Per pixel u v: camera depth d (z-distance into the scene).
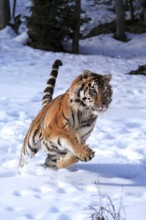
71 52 34.91
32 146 9.19
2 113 14.59
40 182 8.35
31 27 34.00
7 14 36.66
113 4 50.44
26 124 13.27
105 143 11.50
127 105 16.95
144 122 14.25
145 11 42.16
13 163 9.68
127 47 37.72
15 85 20.09
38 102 16.84
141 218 6.45
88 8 49.38
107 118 14.62
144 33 40.84
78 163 9.65
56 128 8.34
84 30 44.19
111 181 8.64
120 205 6.98
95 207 7.02
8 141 11.44
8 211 6.77
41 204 7.11
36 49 32.66
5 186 8.07
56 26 33.84
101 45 38.34
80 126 8.48
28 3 51.59
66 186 8.17
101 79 8.45
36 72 24.38
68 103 8.33
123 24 39.53
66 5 34.00
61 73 24.38
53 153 8.77
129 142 11.67
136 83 22.11
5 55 29.23
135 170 9.35
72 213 6.70
